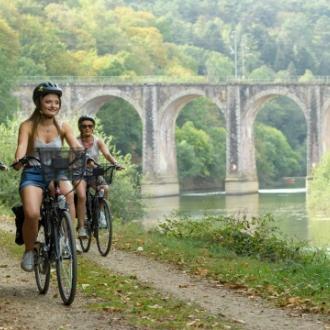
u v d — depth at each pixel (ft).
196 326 50.08
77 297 58.08
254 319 53.57
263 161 637.30
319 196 368.07
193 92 506.48
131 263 78.59
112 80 527.81
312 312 56.08
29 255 57.21
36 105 57.26
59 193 55.77
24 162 55.83
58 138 57.47
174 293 62.49
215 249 95.20
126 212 237.86
